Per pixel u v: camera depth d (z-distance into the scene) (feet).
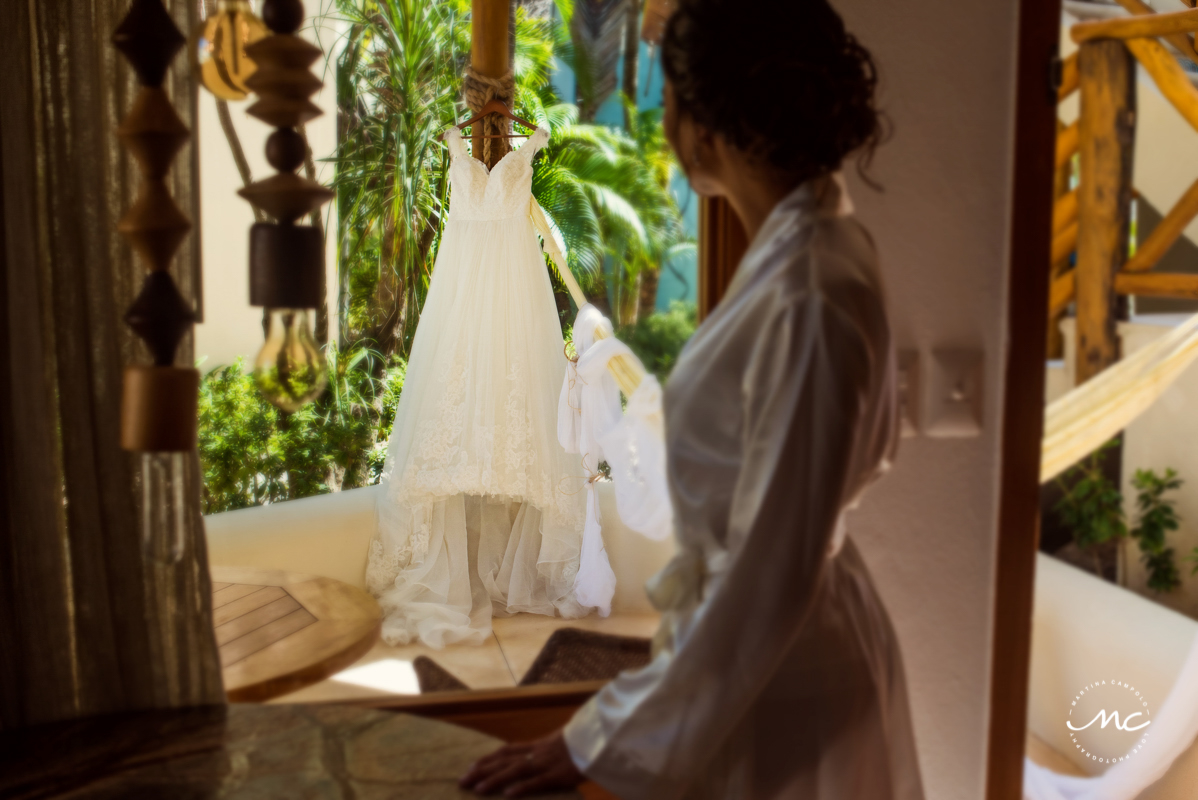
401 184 11.02
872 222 4.38
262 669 4.94
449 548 9.58
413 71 11.15
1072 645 6.80
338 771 3.34
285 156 3.18
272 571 6.91
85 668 3.83
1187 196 6.61
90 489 3.77
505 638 7.70
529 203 9.33
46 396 3.71
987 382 4.51
